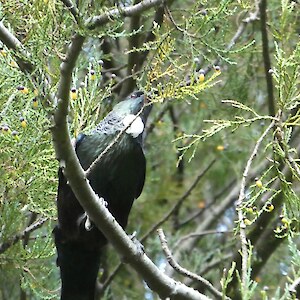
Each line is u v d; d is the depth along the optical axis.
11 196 10.12
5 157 9.91
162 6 9.77
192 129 15.30
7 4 9.05
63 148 7.88
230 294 13.00
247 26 14.42
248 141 15.86
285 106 9.09
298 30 12.74
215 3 10.59
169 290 8.97
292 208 9.42
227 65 13.80
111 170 9.81
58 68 8.32
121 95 13.50
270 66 12.02
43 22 7.75
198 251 15.78
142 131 10.02
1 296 13.52
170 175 16.89
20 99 9.67
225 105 13.52
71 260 10.04
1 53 8.66
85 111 8.46
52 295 10.70
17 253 10.34
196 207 17.78
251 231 13.06
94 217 8.52
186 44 9.55
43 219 10.80
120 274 15.88
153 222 16.39
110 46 14.43
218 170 17.59
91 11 7.73
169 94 7.82
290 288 7.29
